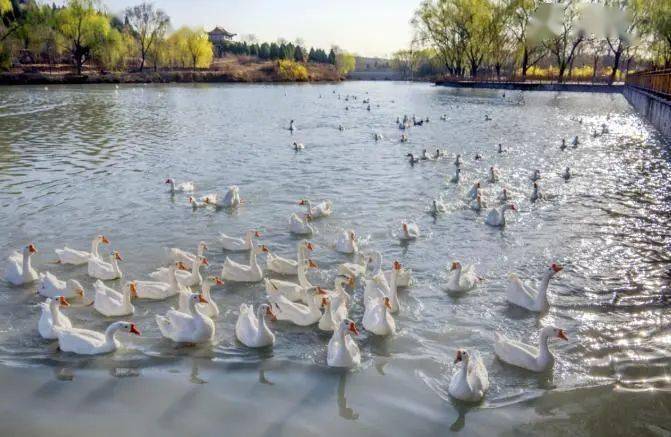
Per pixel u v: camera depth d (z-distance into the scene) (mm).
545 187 22469
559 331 9531
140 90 83250
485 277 13727
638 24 75250
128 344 10484
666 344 10516
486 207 19641
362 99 72812
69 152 29281
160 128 39625
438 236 16734
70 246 15547
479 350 10445
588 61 138625
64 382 9266
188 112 51875
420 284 13359
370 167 26656
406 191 21984
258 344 10375
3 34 87062
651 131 37938
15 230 16750
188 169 25688
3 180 22781
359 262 14664
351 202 20391
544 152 30578
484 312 11922
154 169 25516
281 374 9617
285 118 48031
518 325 11359
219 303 12320
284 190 22062
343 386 9297
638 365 9852
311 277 13797
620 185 22594
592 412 8633
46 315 10719
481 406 8797
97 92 74812
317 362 10000
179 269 13391
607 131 37781
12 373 9477
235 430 8172
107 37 96938
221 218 18375
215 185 22766
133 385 9219
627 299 12391
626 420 8438
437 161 28203
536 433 8180
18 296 12430
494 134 37875
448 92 88000
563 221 17984
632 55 88750
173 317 10617
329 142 34469
